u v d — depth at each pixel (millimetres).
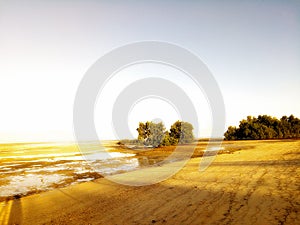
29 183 11453
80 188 9656
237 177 8539
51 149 35531
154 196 7156
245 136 40156
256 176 8359
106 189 8977
